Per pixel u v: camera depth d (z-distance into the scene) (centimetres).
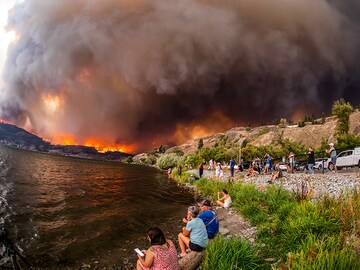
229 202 1369
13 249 532
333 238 530
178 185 2984
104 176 4319
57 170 4969
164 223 1241
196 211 770
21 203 1520
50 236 977
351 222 631
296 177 1950
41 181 2802
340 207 687
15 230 1016
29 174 3503
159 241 504
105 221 1229
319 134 13412
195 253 656
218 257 590
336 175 1862
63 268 725
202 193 2127
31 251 822
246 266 564
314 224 653
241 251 596
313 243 561
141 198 1975
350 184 1377
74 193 2084
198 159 6147
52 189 2238
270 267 578
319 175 1978
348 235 602
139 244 941
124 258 812
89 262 774
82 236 1000
